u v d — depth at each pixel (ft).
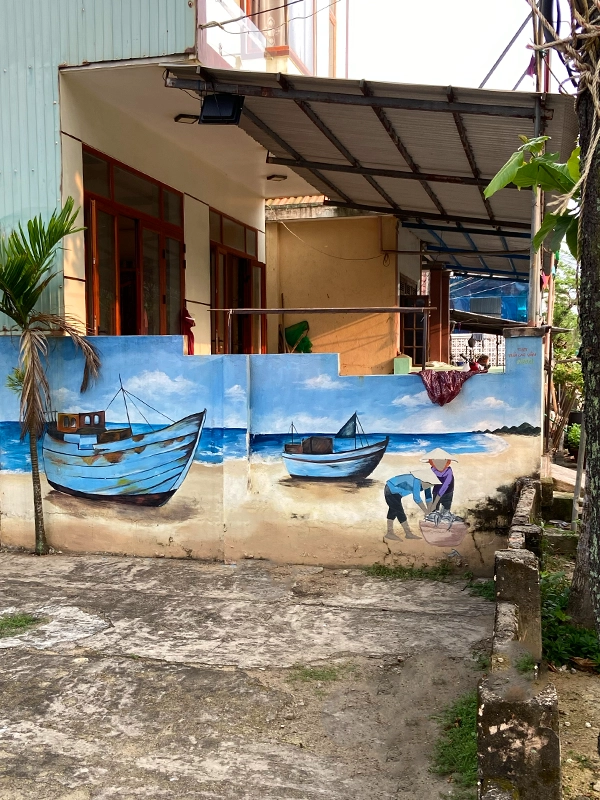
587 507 9.11
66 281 24.76
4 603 20.70
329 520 23.67
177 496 24.84
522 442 22.07
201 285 35.14
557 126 21.03
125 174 28.71
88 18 24.22
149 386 24.77
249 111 24.67
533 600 13.09
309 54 33.55
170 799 11.59
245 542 24.30
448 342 54.60
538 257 22.15
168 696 15.06
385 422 23.11
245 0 27.86
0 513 26.40
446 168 27.25
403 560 23.18
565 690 14.83
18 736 13.58
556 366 52.60
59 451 25.72
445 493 22.71
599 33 8.14
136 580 22.66
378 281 43.06
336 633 18.19
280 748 13.09
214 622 19.07
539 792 9.09
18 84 25.05
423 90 19.71
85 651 17.31
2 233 25.41
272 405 23.91
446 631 18.16
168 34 23.31
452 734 13.20
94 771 12.43
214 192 36.60
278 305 44.75
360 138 25.35
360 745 13.15
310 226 44.16
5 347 25.85
